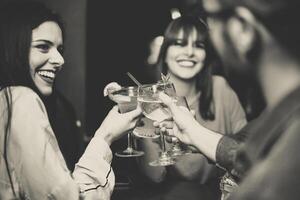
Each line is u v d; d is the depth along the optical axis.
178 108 1.37
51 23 1.28
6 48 1.23
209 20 0.64
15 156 1.14
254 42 0.57
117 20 2.64
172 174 2.01
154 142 2.04
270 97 0.60
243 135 1.17
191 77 2.25
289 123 0.57
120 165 2.01
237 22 0.58
